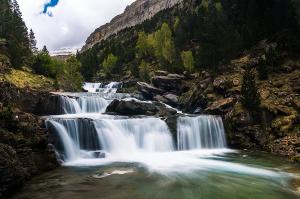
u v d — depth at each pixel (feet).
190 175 62.95
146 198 48.55
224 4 238.48
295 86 107.96
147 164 73.36
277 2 161.48
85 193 50.72
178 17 444.96
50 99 119.14
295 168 67.97
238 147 96.53
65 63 279.08
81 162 75.46
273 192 51.88
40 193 50.90
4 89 79.51
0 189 49.08
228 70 150.41
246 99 102.12
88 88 273.54
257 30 172.76
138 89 183.93
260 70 125.18
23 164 59.16
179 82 174.81
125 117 103.24
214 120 101.91
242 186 55.52
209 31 176.35
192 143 98.22
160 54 319.88
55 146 76.28
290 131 89.51
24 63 215.51
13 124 62.39
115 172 64.85
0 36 232.94
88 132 84.89
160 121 97.76
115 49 486.38
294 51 134.51
